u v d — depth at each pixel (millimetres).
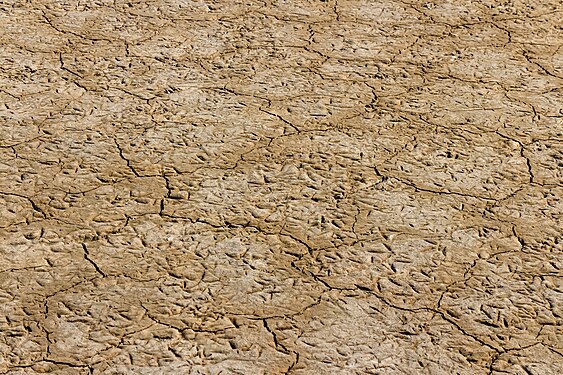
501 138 3797
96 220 3285
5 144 3727
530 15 4914
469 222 3279
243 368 2643
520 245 3158
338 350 2711
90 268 3043
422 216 3311
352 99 4094
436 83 4227
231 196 3420
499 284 2971
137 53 4500
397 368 2646
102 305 2879
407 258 3092
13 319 2818
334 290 2949
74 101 4059
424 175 3551
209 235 3207
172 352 2699
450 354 2697
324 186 3482
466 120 3928
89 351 2701
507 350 2711
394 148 3727
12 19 4832
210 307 2877
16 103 4035
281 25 4809
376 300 2904
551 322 2812
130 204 3373
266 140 3775
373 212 3332
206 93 4133
